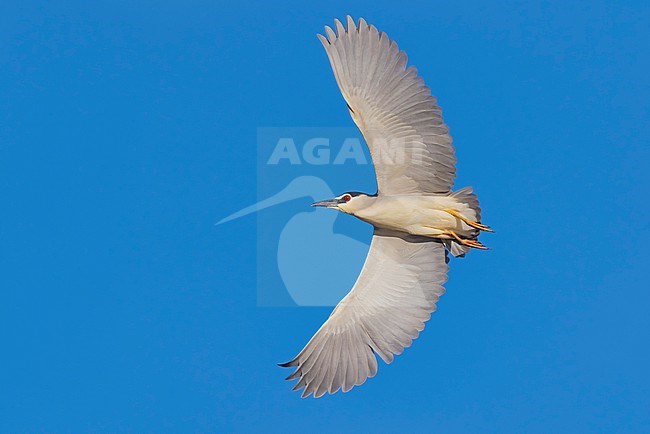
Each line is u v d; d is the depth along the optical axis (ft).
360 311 51.65
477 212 48.65
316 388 51.39
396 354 51.29
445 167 48.14
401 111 47.47
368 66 47.16
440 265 51.34
